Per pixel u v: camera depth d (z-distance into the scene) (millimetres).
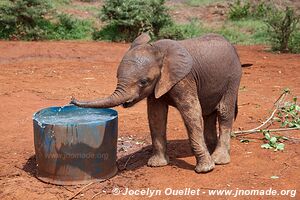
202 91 6441
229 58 6625
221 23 26141
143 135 8367
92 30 23594
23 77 14305
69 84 13219
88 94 11914
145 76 5871
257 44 22344
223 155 6762
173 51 5988
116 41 22438
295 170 6445
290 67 16047
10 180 6488
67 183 6219
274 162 6754
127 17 22594
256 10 27344
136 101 5953
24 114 9969
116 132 6531
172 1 29594
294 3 28156
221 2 29078
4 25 22172
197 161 6477
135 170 6703
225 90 6711
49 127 6113
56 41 21703
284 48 20297
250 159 6879
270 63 16844
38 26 22594
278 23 20469
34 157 7395
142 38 6332
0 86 12883
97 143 6207
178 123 9125
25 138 8367
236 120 9211
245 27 24969
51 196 5945
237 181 6129
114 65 16547
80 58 17812
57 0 27500
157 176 6406
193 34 23172
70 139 6105
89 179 6270
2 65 16438
